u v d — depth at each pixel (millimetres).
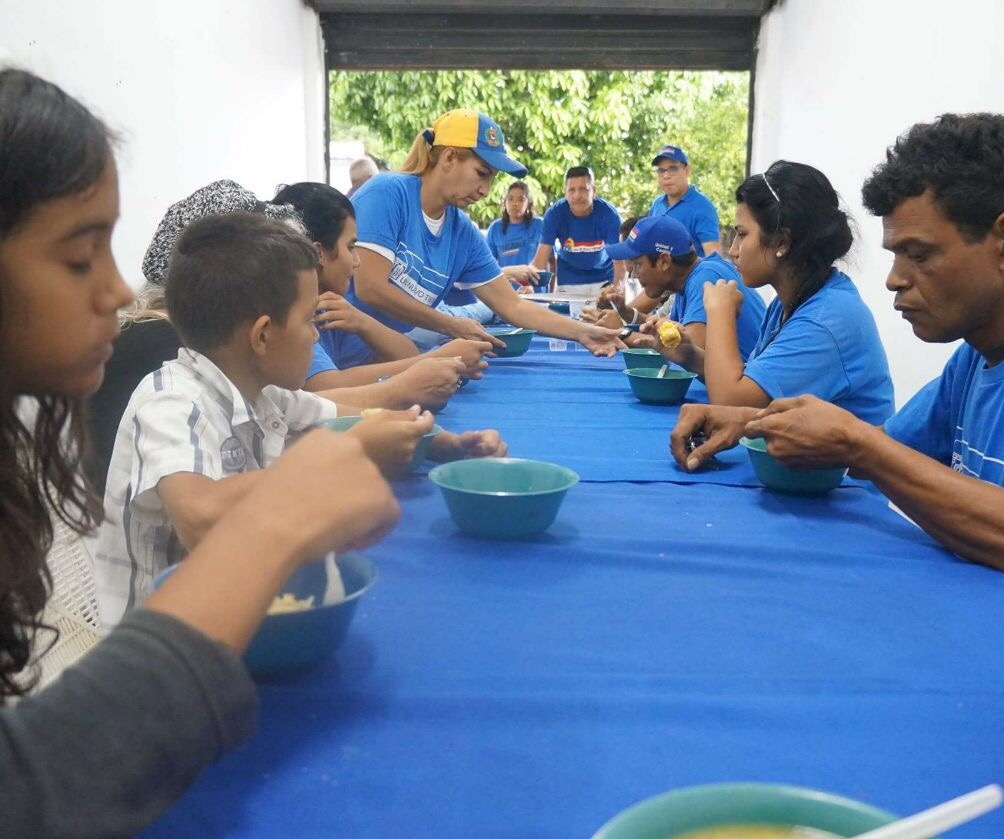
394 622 917
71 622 1229
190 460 1086
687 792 500
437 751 679
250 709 518
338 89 9656
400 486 1446
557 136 9727
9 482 645
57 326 559
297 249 1295
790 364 1856
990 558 1110
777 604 980
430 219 2842
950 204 1250
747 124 5551
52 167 530
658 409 2188
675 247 3049
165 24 3180
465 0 5156
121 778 462
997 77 2801
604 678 797
